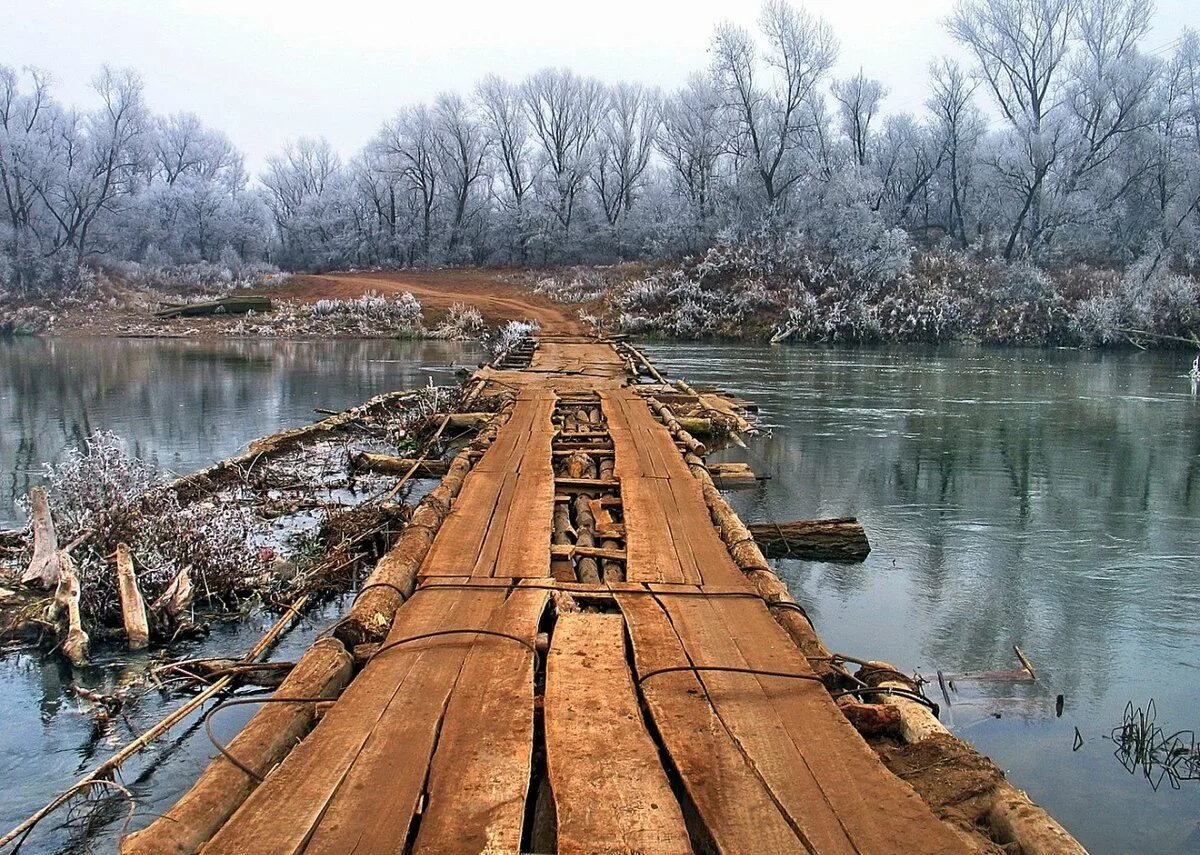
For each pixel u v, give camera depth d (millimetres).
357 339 38094
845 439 14578
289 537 8516
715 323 38438
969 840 2922
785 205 45844
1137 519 10016
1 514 9719
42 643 6062
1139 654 6473
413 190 64250
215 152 71375
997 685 5934
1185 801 4555
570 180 62219
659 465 9477
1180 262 41531
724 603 5246
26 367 25484
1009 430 15453
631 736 3574
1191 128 45938
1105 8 44188
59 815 4176
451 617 4918
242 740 3717
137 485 8289
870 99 51344
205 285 48656
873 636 6746
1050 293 37938
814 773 3320
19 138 48250
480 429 13305
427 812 3021
